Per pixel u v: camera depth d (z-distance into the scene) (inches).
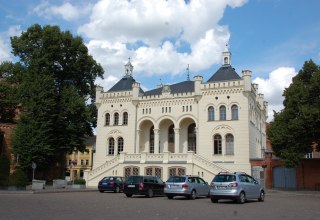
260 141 2372.0
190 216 610.9
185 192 1069.1
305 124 1556.3
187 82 2311.8
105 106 2301.9
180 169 1824.6
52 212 635.5
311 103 1627.7
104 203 862.5
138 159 1935.3
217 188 937.5
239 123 1925.4
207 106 2016.5
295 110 1648.6
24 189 1352.1
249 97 1971.0
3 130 2172.7
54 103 1962.4
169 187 1091.9
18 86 2068.2
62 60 2138.3
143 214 629.0
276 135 1674.5
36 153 1900.8
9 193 1220.5
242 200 927.0
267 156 1870.1
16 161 2069.4
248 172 1863.9
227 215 634.8
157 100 2169.0
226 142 1955.0
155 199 1073.5
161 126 2224.4
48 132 1969.7
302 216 636.7
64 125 2028.8
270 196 1279.5
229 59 2160.4
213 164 1763.0
